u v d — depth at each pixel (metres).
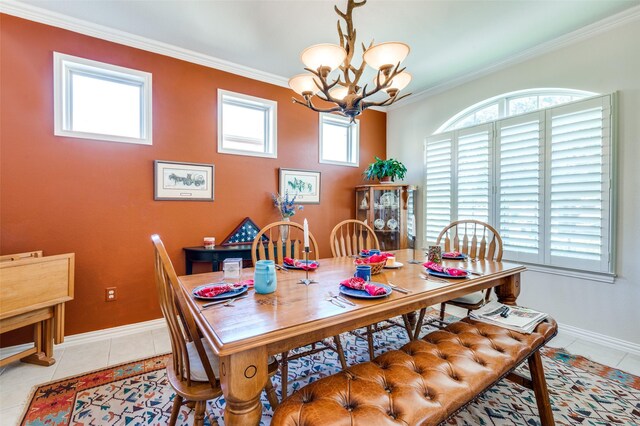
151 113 2.73
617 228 2.36
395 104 4.27
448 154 3.58
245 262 3.13
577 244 2.54
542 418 1.48
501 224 3.04
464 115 3.55
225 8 2.23
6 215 2.21
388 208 3.87
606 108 2.37
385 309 1.29
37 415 1.60
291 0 2.14
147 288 2.72
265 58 3.00
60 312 2.13
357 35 2.57
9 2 2.17
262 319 1.11
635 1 2.16
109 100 2.68
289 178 3.53
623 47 2.32
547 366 2.11
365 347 2.40
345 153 4.25
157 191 2.75
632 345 2.29
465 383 1.16
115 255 2.59
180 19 2.37
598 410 1.65
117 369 2.06
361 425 0.93
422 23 2.42
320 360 2.20
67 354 2.26
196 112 2.95
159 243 1.18
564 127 2.60
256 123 3.45
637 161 2.26
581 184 2.50
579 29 2.50
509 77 3.04
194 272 2.98
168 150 2.81
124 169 2.62
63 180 2.39
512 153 2.96
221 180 3.09
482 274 1.79
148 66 2.71
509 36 2.61
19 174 2.24
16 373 2.00
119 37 2.56
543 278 2.76
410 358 1.32
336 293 1.42
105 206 2.54
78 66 2.46
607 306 2.41
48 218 2.34
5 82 2.20
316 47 1.61
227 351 0.92
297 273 1.83
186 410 1.64
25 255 2.18
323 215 3.84
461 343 1.46
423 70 3.25
